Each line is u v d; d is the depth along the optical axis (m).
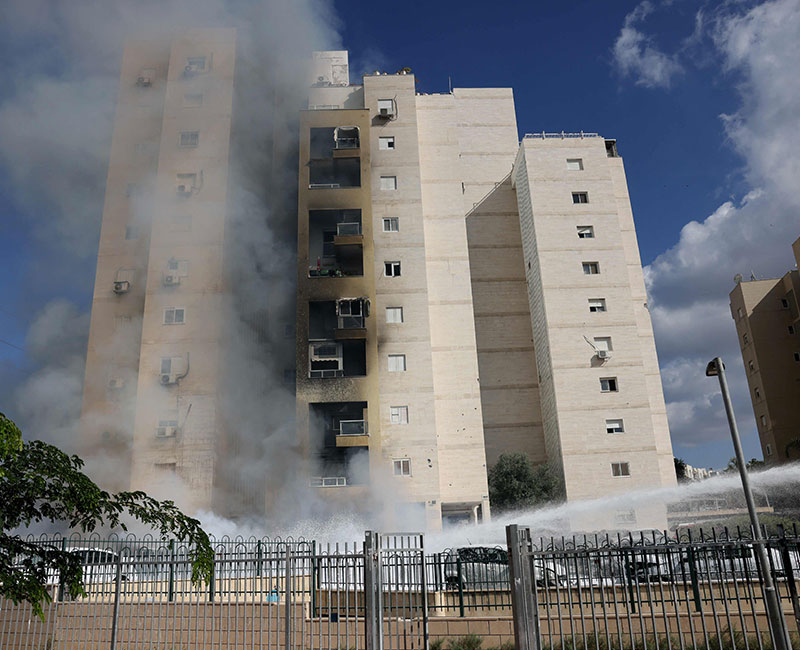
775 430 63.16
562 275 46.81
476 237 51.97
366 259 41.47
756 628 9.33
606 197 48.72
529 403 47.84
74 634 12.60
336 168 44.84
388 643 11.43
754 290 67.50
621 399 44.09
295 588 12.29
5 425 7.64
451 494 40.69
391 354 41.34
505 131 55.41
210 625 12.03
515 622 9.30
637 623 10.91
